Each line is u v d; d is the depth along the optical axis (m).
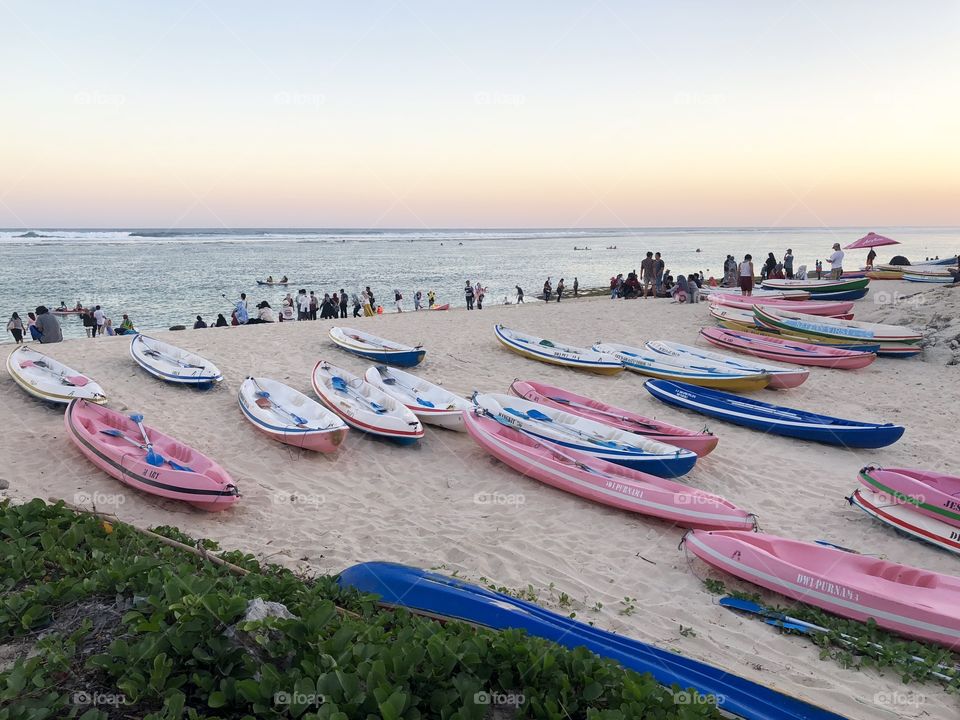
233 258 83.94
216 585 4.12
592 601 5.97
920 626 5.48
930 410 12.63
